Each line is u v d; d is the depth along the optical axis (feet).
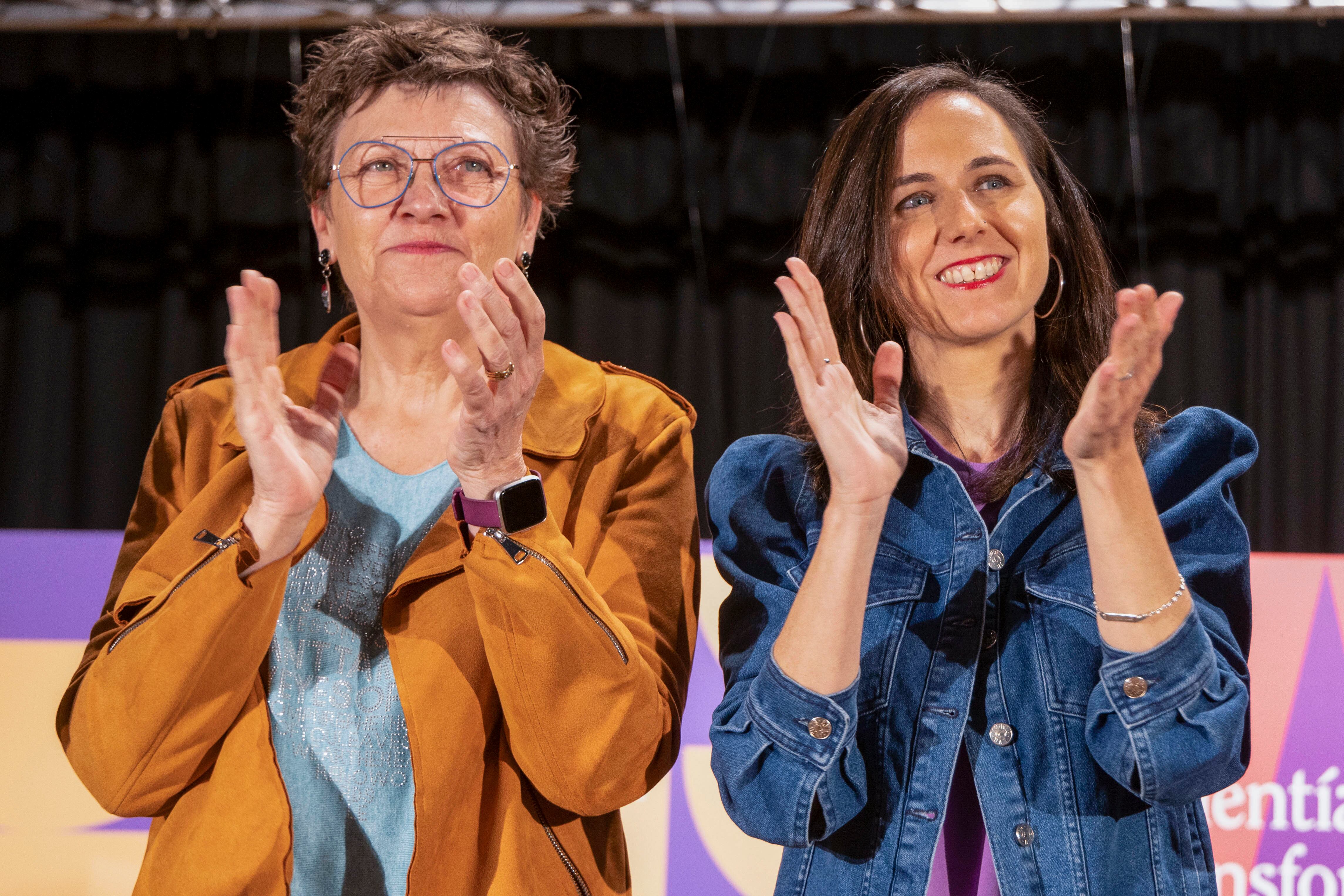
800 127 12.20
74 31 12.34
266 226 12.35
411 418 4.66
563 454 4.44
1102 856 3.89
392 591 4.21
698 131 12.29
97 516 11.89
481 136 4.62
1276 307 11.74
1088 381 4.47
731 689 4.34
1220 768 3.77
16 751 6.11
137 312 12.30
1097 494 3.77
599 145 12.21
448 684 4.15
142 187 12.47
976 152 4.55
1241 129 12.07
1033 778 4.00
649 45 12.35
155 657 3.96
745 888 5.74
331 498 4.49
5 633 6.22
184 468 4.77
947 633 4.21
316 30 12.53
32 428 12.00
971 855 4.06
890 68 10.54
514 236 4.70
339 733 4.17
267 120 12.48
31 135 12.51
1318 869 5.80
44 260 12.25
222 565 3.92
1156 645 3.76
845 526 3.88
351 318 5.04
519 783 4.22
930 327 4.52
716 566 5.18
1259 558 6.02
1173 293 3.56
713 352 11.93
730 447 4.87
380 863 4.06
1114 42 12.10
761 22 12.03
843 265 4.70
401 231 4.47
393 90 4.66
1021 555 4.29
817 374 3.91
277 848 4.03
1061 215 4.69
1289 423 11.53
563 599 3.89
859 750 4.13
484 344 3.71
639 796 4.20
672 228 12.17
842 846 4.10
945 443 4.60
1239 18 11.66
